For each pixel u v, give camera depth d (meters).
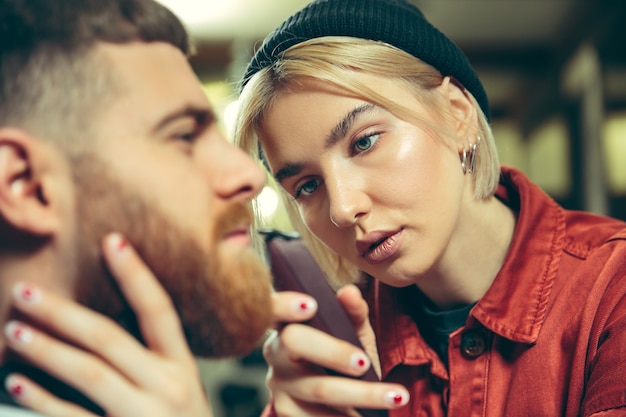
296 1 4.02
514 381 1.04
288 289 0.92
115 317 0.79
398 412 1.19
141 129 0.77
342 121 0.99
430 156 1.02
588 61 4.81
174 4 4.07
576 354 0.98
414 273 1.03
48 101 0.75
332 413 0.90
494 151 1.16
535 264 1.08
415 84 1.06
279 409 0.93
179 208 0.78
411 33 1.07
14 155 0.73
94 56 0.77
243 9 4.14
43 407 0.72
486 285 1.14
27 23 0.75
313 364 0.90
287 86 1.01
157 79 0.79
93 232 0.75
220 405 3.38
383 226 1.01
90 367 0.73
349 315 0.92
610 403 0.88
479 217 1.13
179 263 0.77
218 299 0.79
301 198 1.11
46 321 0.73
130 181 0.75
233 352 0.82
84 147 0.75
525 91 6.18
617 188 4.65
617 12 4.04
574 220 1.15
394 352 1.18
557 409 1.00
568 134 5.56
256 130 1.09
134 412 0.73
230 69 4.59
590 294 0.99
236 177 0.83
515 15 4.71
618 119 4.60
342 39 1.02
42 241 0.75
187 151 0.81
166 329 0.76
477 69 5.59
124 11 0.80
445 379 1.13
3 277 0.76
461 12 4.66
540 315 1.04
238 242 0.83
